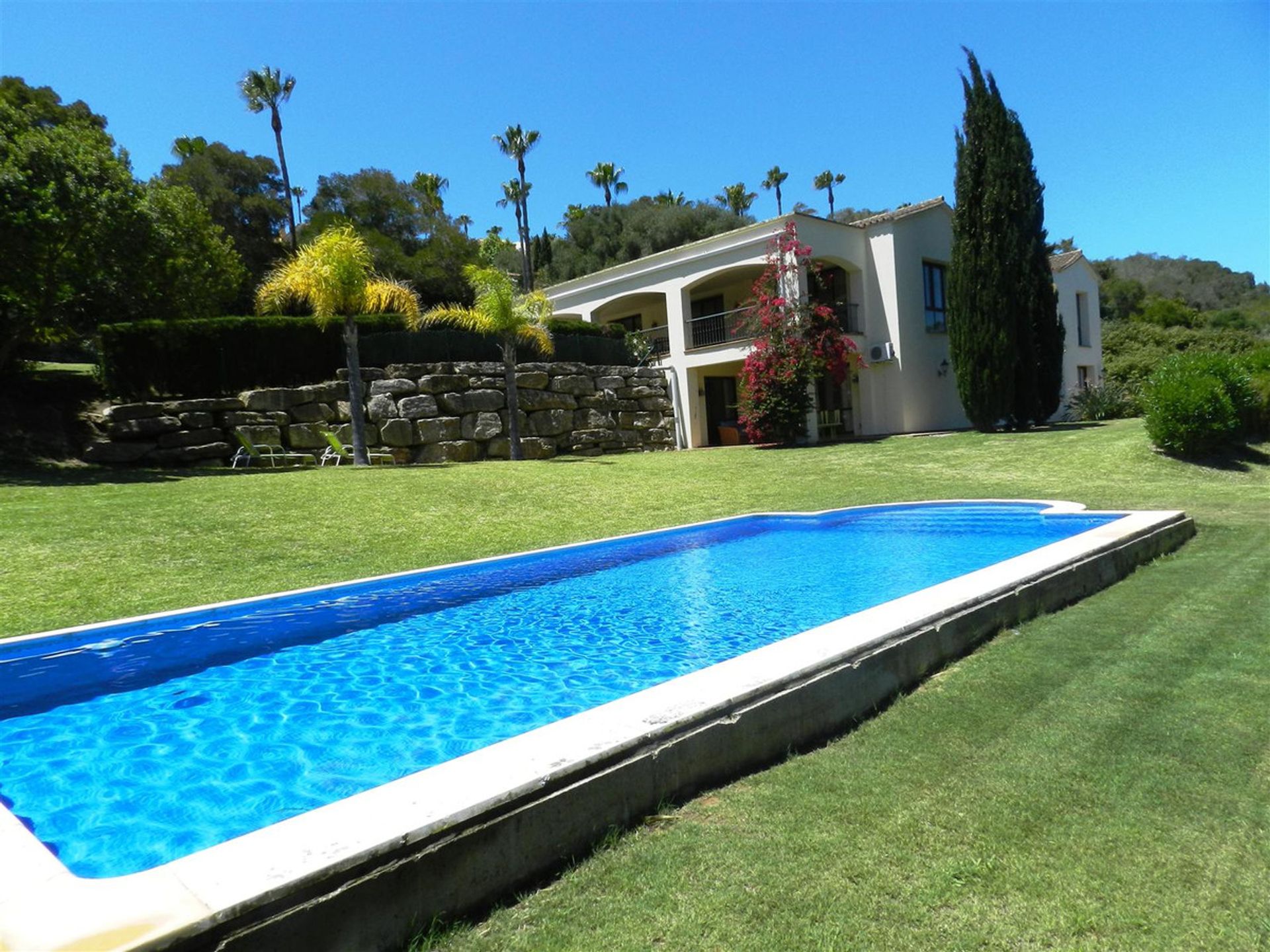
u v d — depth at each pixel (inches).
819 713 142.6
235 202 1261.1
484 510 451.8
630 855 103.7
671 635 238.2
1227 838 100.6
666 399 923.4
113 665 213.3
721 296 1052.5
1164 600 223.1
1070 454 583.8
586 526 428.5
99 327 626.2
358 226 1311.5
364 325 717.3
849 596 279.6
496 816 95.9
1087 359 1160.2
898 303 880.9
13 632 235.3
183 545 341.7
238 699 186.1
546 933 88.6
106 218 537.6
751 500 504.7
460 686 193.9
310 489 471.2
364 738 161.3
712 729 123.7
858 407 924.6
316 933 80.1
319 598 285.7
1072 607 224.5
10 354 601.3
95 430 599.2
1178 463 522.9
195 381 645.9
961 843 102.7
